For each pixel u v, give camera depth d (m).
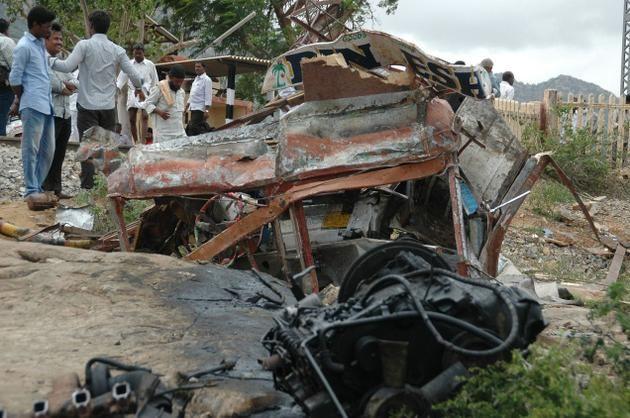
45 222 9.62
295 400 3.92
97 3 17.11
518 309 3.85
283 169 6.66
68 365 4.52
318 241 7.30
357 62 6.85
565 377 3.52
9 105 12.00
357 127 6.59
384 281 3.94
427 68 6.31
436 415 3.69
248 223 6.85
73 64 10.09
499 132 7.33
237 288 6.54
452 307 3.81
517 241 11.60
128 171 7.20
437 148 6.47
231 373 4.58
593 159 15.19
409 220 7.71
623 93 20.95
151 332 5.26
